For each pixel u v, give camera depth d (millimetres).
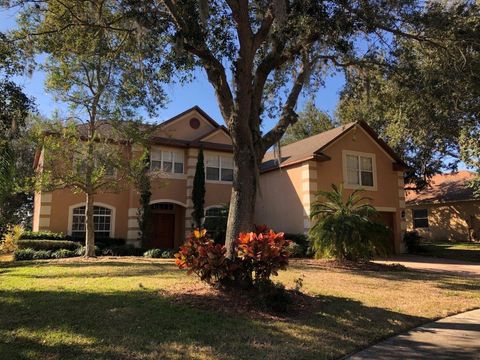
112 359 5180
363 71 12445
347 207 16203
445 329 7430
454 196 30766
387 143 25516
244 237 8188
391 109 15492
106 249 19328
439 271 15492
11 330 6121
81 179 16625
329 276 12609
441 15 10688
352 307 8508
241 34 9305
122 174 17391
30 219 31781
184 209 24031
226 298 8117
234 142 9539
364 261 15711
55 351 5340
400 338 6844
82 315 6957
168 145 23641
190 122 24875
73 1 10594
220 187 24797
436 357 5887
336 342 6336
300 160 21484
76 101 16547
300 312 7832
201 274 8664
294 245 18703
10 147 13812
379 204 22766
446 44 11414
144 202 21391
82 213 21641
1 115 13492
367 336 6758
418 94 12289
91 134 17016
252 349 5781
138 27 9812
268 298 7781
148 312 7219
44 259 17125
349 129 22219
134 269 12984
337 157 22000
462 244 27109
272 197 24000
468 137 18312
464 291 10992
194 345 5809
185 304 7777
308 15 9469
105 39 11836
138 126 17188
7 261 16297
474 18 10906
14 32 11047
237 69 9430
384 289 10773
